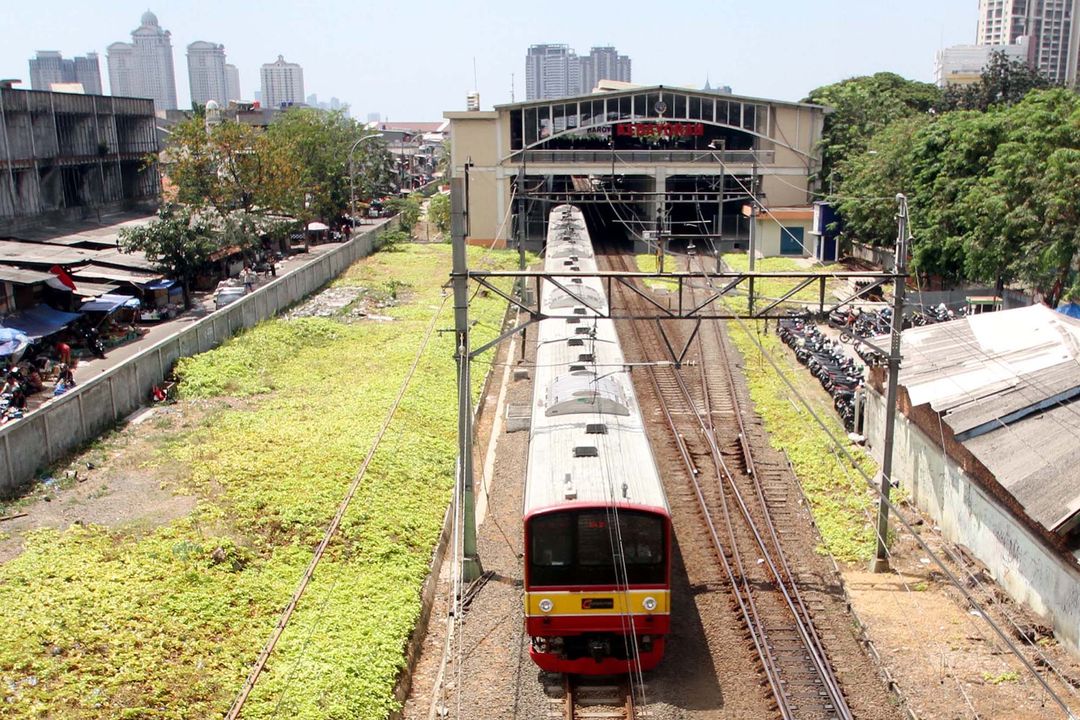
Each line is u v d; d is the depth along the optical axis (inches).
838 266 1886.1
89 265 1499.8
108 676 458.6
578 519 521.7
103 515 650.2
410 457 818.2
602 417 643.5
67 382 993.5
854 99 2210.9
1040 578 577.0
